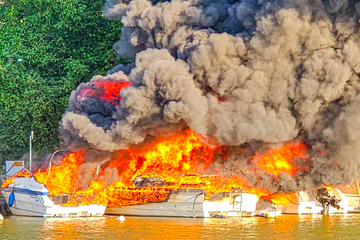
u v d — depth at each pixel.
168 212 108.88
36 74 143.62
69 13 140.12
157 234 90.38
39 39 146.25
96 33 142.88
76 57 143.25
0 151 144.12
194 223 101.00
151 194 109.62
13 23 150.12
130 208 111.19
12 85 140.38
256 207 116.00
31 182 107.00
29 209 106.88
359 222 108.00
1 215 103.25
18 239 85.81
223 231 94.12
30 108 138.38
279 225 102.12
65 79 140.00
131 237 87.62
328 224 104.88
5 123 142.38
